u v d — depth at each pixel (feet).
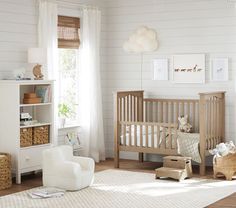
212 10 30.50
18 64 28.27
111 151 33.83
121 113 30.63
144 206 22.68
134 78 32.99
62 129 31.04
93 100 32.17
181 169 27.32
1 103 27.04
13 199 23.80
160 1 32.01
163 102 31.91
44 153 25.71
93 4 32.76
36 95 28.37
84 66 31.83
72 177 25.04
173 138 28.91
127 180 27.20
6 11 27.63
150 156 32.65
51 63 29.35
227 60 30.17
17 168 26.66
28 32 28.68
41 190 24.71
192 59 31.14
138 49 32.42
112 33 33.55
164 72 31.99
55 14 29.68
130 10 32.94
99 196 24.23
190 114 31.17
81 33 32.04
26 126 27.07
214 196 24.11
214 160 27.61
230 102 30.22
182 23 31.40
